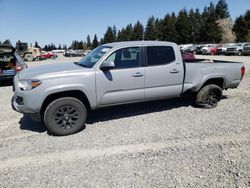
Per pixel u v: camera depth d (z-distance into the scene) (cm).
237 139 441
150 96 555
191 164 360
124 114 596
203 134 467
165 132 480
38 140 459
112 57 507
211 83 646
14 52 1104
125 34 10494
